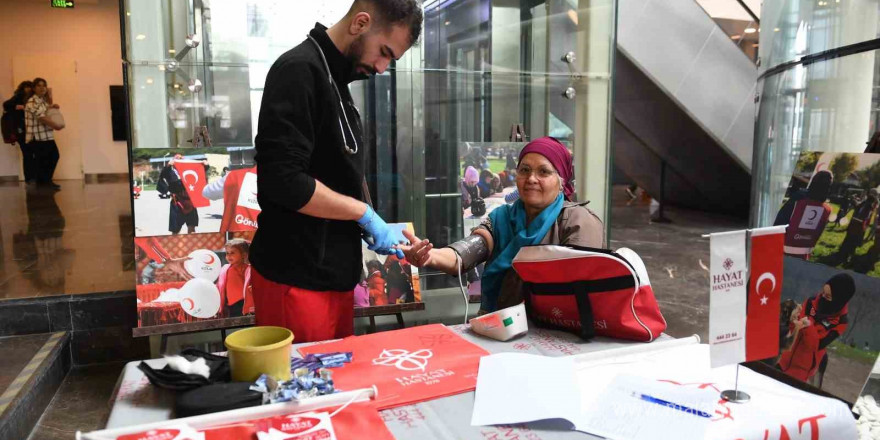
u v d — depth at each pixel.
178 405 1.03
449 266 1.86
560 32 3.55
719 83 6.61
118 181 10.66
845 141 2.52
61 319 3.30
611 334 1.46
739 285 1.12
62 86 11.01
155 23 2.90
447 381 1.20
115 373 3.21
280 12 3.11
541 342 1.45
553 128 3.66
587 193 3.71
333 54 1.54
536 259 1.49
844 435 1.07
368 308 3.00
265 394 1.06
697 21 6.40
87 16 10.98
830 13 2.55
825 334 1.81
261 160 1.45
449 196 3.61
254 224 2.93
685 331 3.68
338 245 1.64
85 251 4.76
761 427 1.01
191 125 3.04
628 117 7.72
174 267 2.83
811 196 1.96
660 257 5.66
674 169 8.30
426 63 3.45
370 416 1.04
